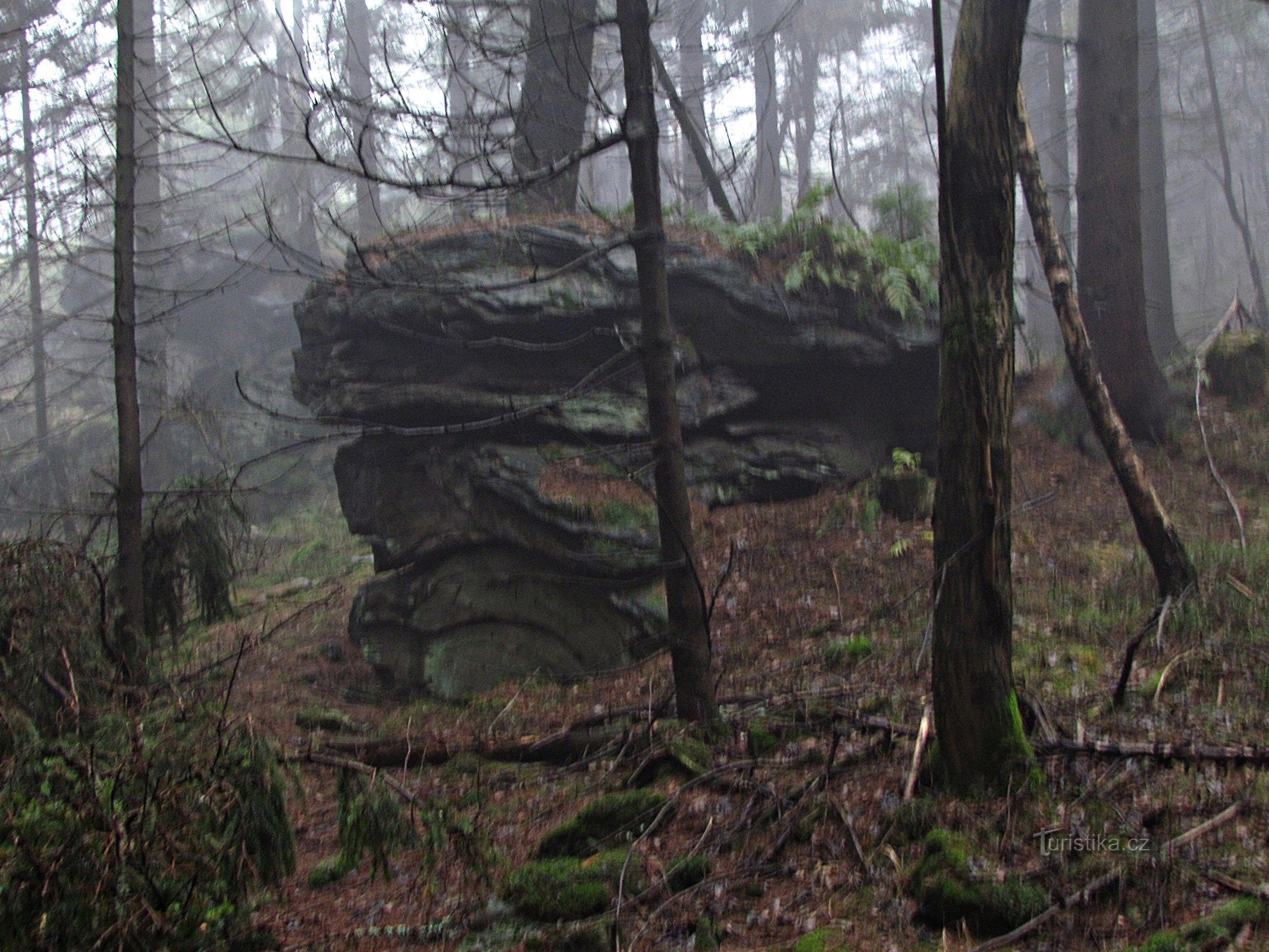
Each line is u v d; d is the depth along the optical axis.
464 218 9.80
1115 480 10.76
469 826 5.63
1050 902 4.41
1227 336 13.00
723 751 6.61
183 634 8.87
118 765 4.52
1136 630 7.28
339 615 12.52
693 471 9.74
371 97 6.70
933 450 10.95
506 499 9.19
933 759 5.41
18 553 6.09
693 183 15.32
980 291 5.07
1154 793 5.03
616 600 8.70
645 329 6.78
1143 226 17.41
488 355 9.48
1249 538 8.92
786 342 9.76
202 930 4.34
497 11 7.24
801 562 9.17
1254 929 3.98
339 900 5.90
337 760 5.46
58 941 4.00
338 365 9.78
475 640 9.42
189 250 20.73
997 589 5.14
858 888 4.93
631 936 4.92
